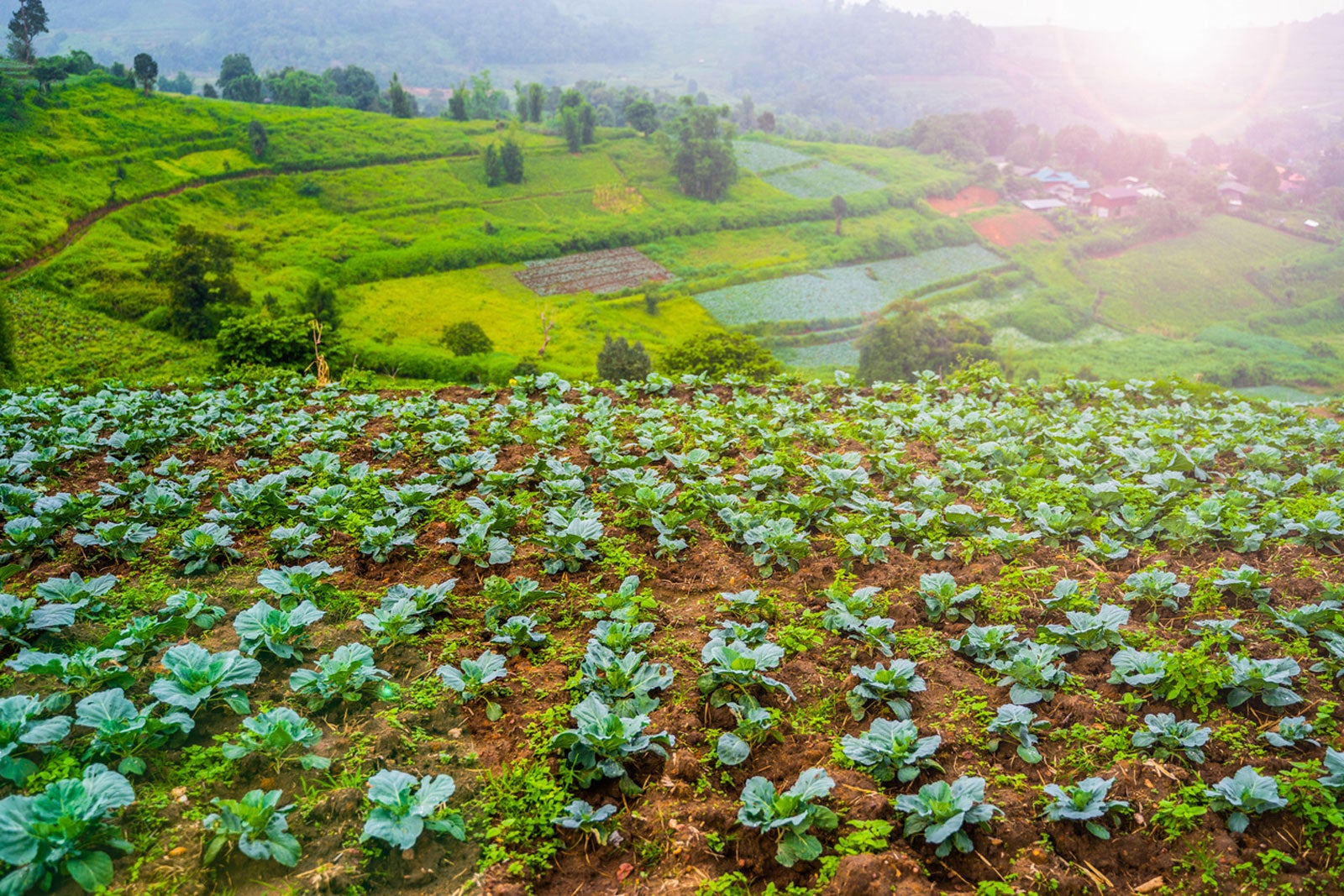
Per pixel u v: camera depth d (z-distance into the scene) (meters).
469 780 4.48
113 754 4.43
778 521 7.44
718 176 128.88
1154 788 4.51
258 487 8.02
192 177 99.25
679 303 95.88
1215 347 95.56
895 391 15.16
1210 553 7.68
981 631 5.71
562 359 67.62
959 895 3.91
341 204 106.75
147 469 9.97
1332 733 4.96
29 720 4.59
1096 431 11.66
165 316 58.78
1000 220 135.88
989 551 7.50
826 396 14.44
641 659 5.51
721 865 4.11
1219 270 123.81
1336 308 113.12
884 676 5.09
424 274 94.50
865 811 4.29
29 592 6.48
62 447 10.18
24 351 48.66
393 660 5.61
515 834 4.10
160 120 107.75
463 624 6.08
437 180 119.69
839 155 158.75
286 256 88.31
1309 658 5.82
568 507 8.15
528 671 5.52
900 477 9.38
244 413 12.59
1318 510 8.37
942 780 4.59
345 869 3.84
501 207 116.06
